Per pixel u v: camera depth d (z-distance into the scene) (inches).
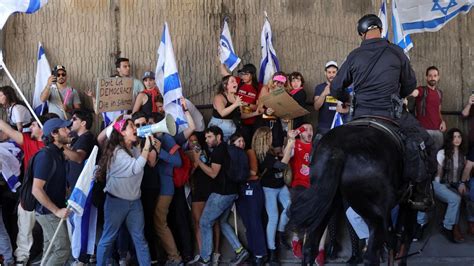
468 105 431.5
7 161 368.2
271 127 397.4
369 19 287.7
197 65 438.0
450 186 405.4
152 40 436.8
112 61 434.9
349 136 261.6
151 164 353.1
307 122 439.8
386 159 257.4
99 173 326.6
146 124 333.1
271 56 423.8
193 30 438.3
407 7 415.2
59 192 308.7
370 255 250.1
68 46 433.4
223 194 370.6
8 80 429.4
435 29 415.5
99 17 435.5
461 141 415.2
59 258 318.0
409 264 390.9
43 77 422.9
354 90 285.3
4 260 362.0
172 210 378.6
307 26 443.8
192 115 409.7
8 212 382.9
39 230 382.3
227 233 379.2
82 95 433.4
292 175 382.6
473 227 404.5
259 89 413.4
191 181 383.6
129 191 330.6
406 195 282.2
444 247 403.9
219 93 403.2
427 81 428.5
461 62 444.8
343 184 255.8
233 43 440.5
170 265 368.8
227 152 371.9
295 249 374.9
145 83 403.9
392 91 279.6
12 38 429.4
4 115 423.5
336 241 390.6
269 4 442.3
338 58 443.8
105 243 331.9
